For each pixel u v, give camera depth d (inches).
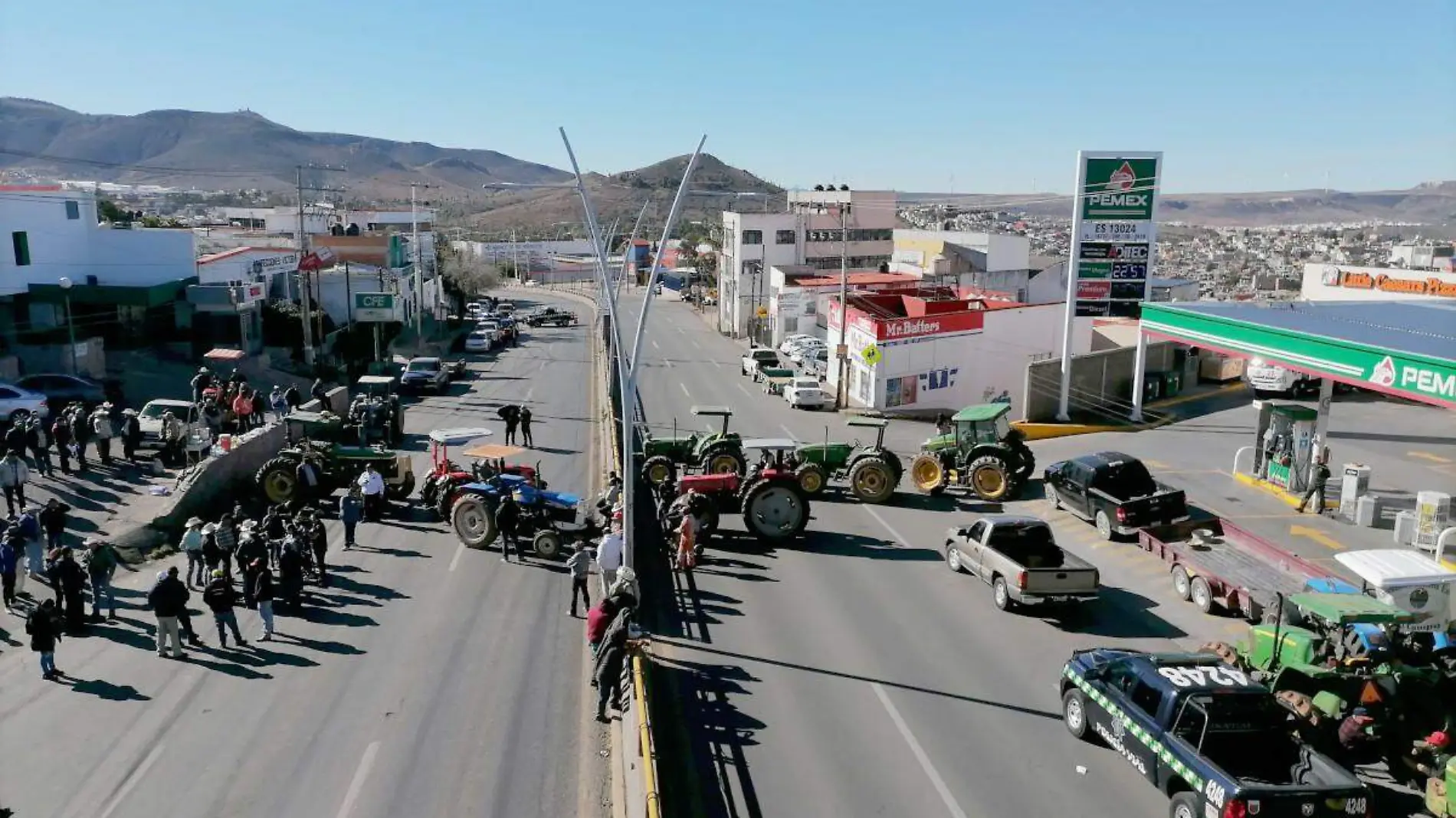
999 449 1165.1
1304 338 1067.3
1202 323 1250.6
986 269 3065.9
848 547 970.1
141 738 566.9
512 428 1438.2
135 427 1174.3
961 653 707.4
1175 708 499.5
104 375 1708.9
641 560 924.0
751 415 1788.9
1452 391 874.8
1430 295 1855.3
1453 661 612.1
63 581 713.6
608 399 1781.5
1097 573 766.5
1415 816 498.3
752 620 768.3
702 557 926.4
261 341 2112.5
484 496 940.6
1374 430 1510.8
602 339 2942.9
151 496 1032.2
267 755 550.0
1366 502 1032.2
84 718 589.6
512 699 623.5
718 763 548.7
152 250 1963.6
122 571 853.8
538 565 893.8
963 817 496.4
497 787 521.0
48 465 1096.8
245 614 763.4
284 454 1091.9
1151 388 1786.4
